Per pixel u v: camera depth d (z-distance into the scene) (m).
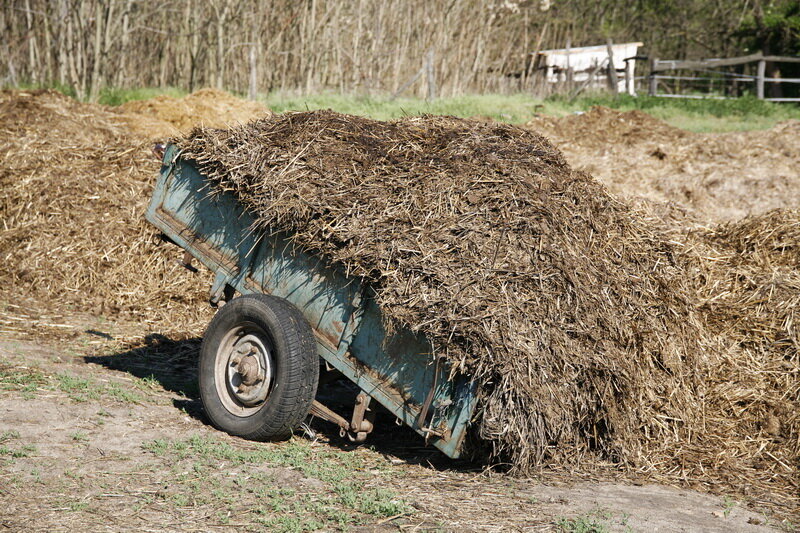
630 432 5.32
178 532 3.72
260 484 4.40
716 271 7.26
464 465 5.06
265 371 5.17
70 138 11.40
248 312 5.21
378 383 4.96
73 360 6.75
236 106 16.28
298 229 5.20
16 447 4.55
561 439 5.06
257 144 5.59
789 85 35.72
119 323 8.23
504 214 5.14
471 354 4.56
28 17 22.06
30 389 5.59
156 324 8.33
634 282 5.72
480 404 4.60
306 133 5.66
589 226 5.65
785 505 4.77
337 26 22.45
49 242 9.30
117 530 3.69
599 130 15.98
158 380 6.53
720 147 14.01
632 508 4.41
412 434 5.76
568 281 5.02
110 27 21.78
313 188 5.27
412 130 5.96
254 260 5.59
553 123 16.55
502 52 27.55
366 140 5.71
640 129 15.66
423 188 5.29
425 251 4.90
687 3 43.53
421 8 23.39
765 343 6.44
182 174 5.96
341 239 4.99
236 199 5.61
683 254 7.26
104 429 5.04
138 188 10.20
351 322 5.04
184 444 4.89
